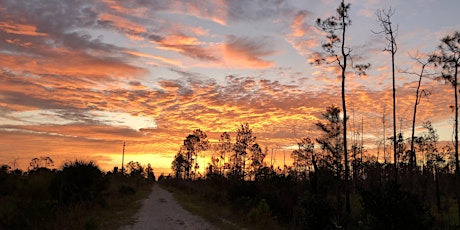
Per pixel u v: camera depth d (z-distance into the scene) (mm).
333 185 31062
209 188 42750
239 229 17031
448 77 28234
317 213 17391
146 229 16109
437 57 28422
